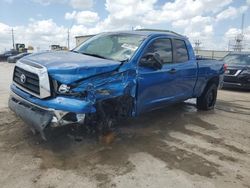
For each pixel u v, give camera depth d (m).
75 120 3.89
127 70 4.54
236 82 11.59
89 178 3.59
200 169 3.98
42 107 3.91
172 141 5.00
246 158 4.45
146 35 5.35
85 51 5.34
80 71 3.97
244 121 6.62
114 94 4.30
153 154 4.39
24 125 5.28
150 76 4.99
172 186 3.49
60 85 3.88
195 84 6.66
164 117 6.56
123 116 4.72
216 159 4.34
